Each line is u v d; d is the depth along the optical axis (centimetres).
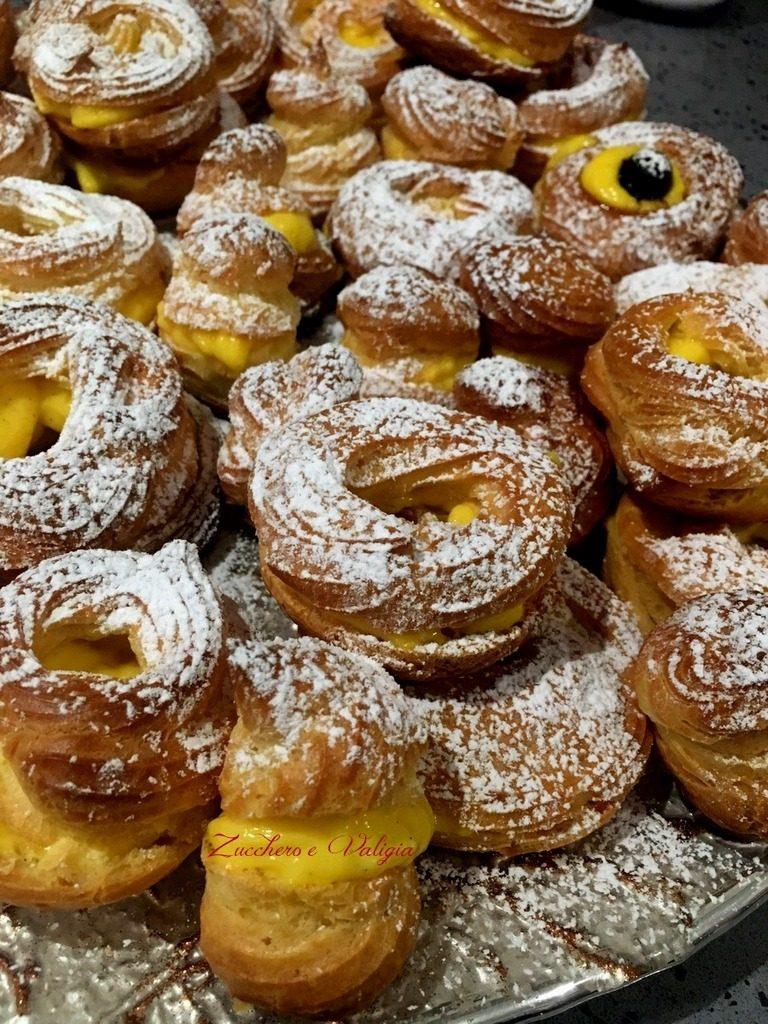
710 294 24
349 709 15
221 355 25
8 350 21
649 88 45
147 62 28
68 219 26
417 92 31
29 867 16
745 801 18
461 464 19
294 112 31
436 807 18
